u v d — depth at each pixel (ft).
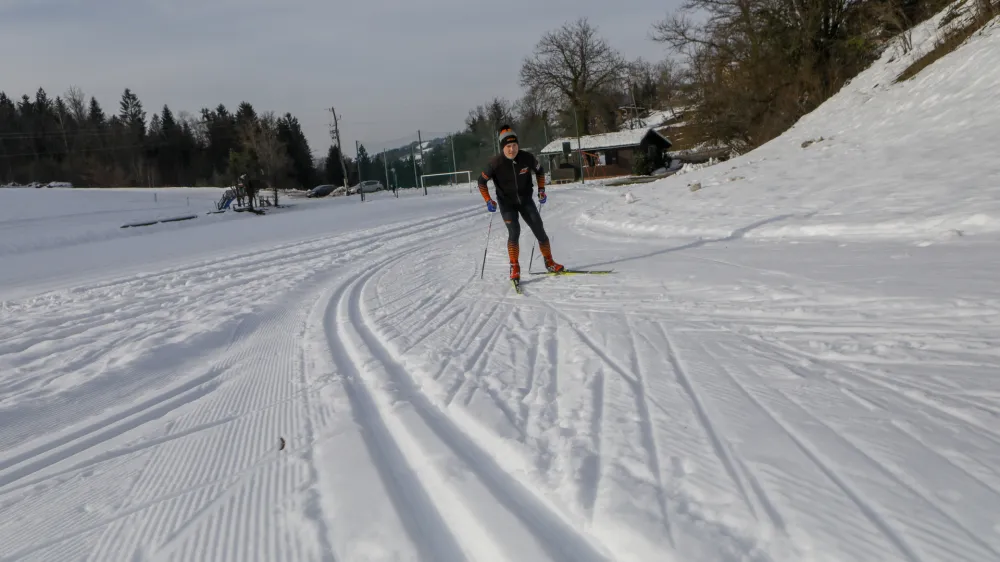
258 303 29.37
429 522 8.28
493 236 48.24
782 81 86.58
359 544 7.87
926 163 31.37
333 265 42.45
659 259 25.96
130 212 120.26
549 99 212.64
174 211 124.88
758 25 89.86
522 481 8.86
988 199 22.57
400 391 13.62
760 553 6.52
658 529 7.09
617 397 11.34
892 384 10.32
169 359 20.57
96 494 10.84
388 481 9.50
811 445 8.58
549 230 45.88
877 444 8.38
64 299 37.68
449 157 219.82
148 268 51.34
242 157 139.33
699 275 21.24
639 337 15.17
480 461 9.68
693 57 105.70
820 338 13.21
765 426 9.36
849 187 31.58
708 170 56.59
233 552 8.20
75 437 14.23
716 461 8.48
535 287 24.12
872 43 77.82
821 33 81.61
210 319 26.14
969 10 54.03
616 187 115.96
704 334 14.74
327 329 22.20
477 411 11.44
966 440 8.21
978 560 5.97
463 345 16.70
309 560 7.73
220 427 13.52
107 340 23.84
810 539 6.59
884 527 6.63
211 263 50.08
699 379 11.74
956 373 10.39
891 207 25.54
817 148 45.68
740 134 96.37
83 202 132.98
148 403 16.22
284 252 53.83
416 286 28.81
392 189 213.66
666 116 220.23
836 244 22.94
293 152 267.80
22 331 27.66
